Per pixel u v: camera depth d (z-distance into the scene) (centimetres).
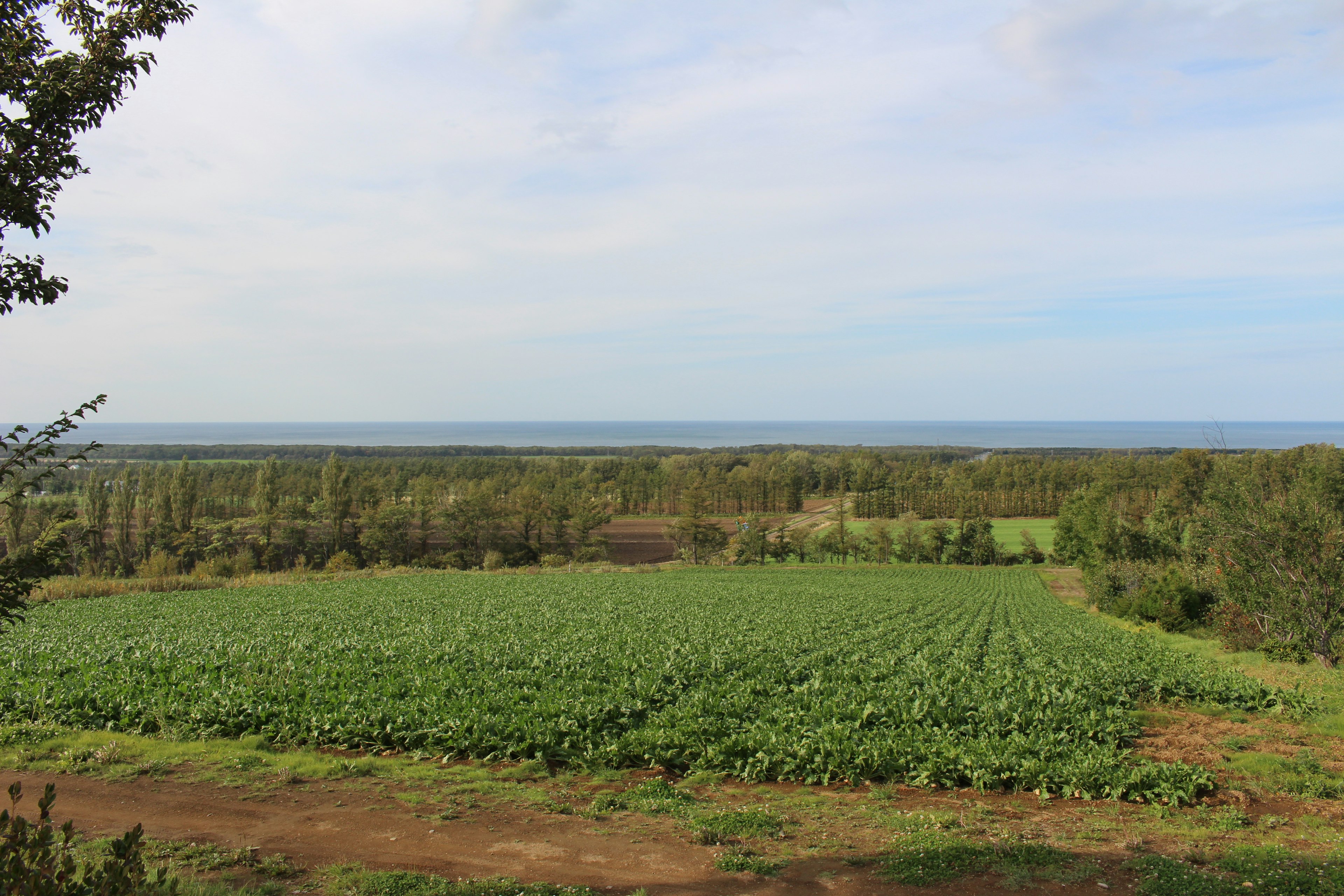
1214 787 1230
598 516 9944
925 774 1242
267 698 1667
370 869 866
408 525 9944
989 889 828
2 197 625
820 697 1806
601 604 4391
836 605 4612
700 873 876
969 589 6147
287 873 851
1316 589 2442
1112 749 1411
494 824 1041
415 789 1189
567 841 977
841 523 10169
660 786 1214
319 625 3288
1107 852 943
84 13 674
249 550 8600
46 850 470
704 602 4616
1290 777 1271
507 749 1380
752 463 18262
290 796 1141
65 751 1305
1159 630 3644
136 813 1052
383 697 1712
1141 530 5878
